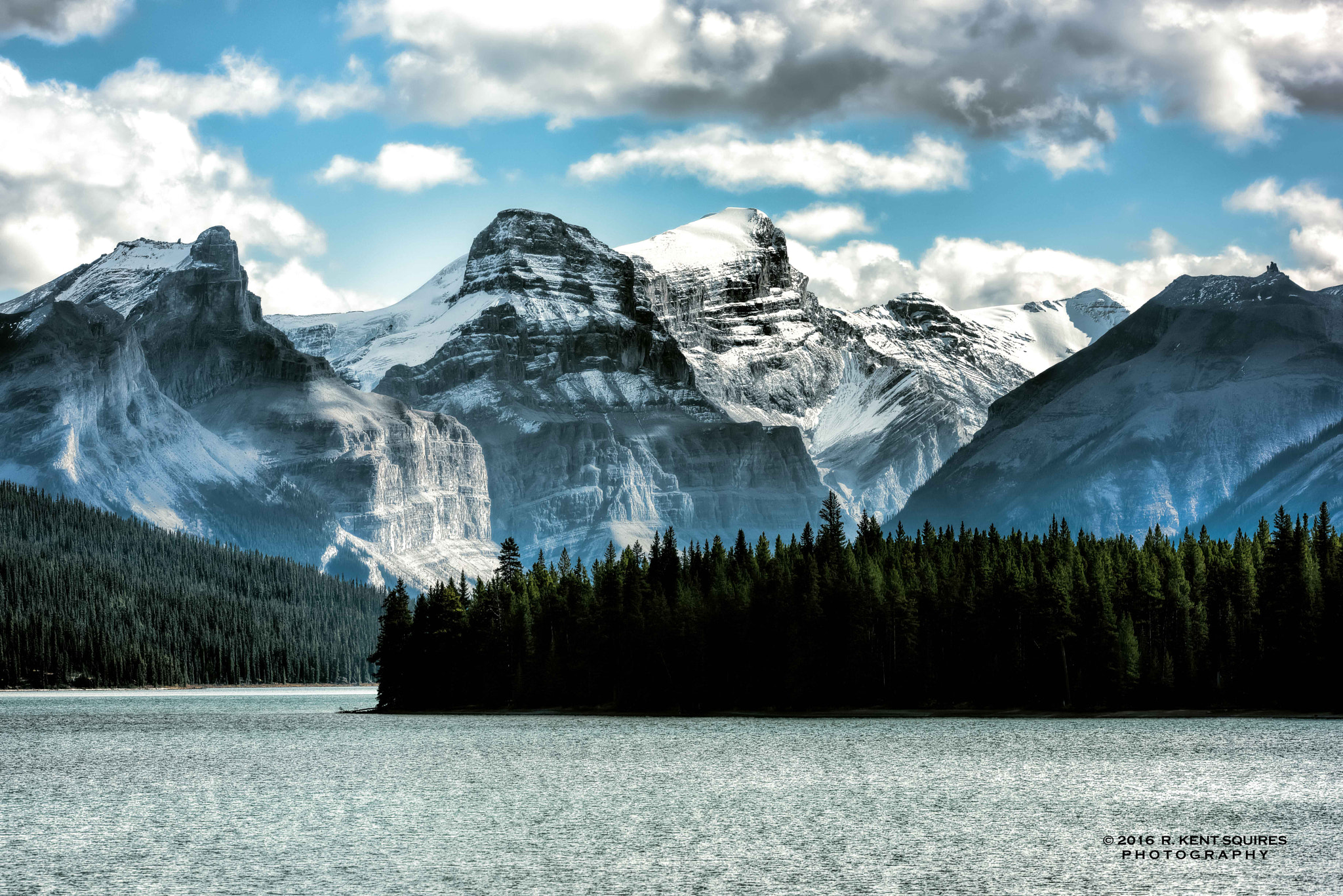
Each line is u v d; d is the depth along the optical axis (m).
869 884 108.44
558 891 106.75
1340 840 122.81
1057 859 116.38
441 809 144.12
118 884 109.19
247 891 107.00
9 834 129.88
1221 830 127.81
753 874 112.06
